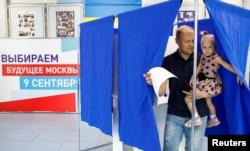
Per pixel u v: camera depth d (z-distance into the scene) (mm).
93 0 5707
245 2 5812
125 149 2674
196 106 2057
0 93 5312
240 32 1961
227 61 2068
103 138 3910
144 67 1842
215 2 1726
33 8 5723
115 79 2301
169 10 1672
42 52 5215
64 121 4820
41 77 5281
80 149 3430
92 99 2744
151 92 1814
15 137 3965
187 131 2094
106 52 2365
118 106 2215
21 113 5348
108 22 2326
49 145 3629
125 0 5734
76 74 5254
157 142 1720
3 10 5730
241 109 1981
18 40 5188
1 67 5254
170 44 2586
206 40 2164
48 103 5352
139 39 1901
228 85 2117
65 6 5691
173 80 2025
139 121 1900
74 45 5188
